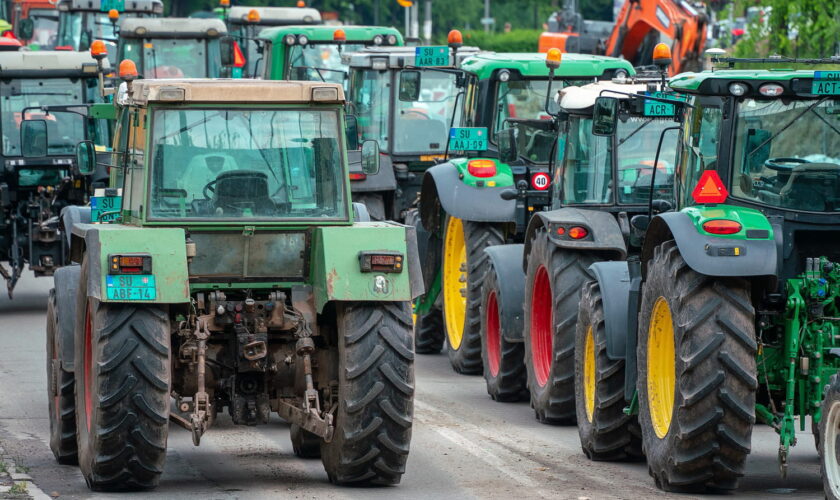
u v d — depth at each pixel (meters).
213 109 31.22
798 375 29.56
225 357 30.72
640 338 31.38
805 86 29.89
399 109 62.31
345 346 30.03
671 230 29.28
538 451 35.22
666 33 90.88
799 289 29.41
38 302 66.31
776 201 30.14
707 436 28.91
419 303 52.59
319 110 31.58
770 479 31.62
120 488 30.22
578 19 122.56
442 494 30.09
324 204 31.36
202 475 32.22
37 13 143.75
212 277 31.02
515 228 47.25
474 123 51.72
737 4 77.75
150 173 30.89
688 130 31.69
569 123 41.25
